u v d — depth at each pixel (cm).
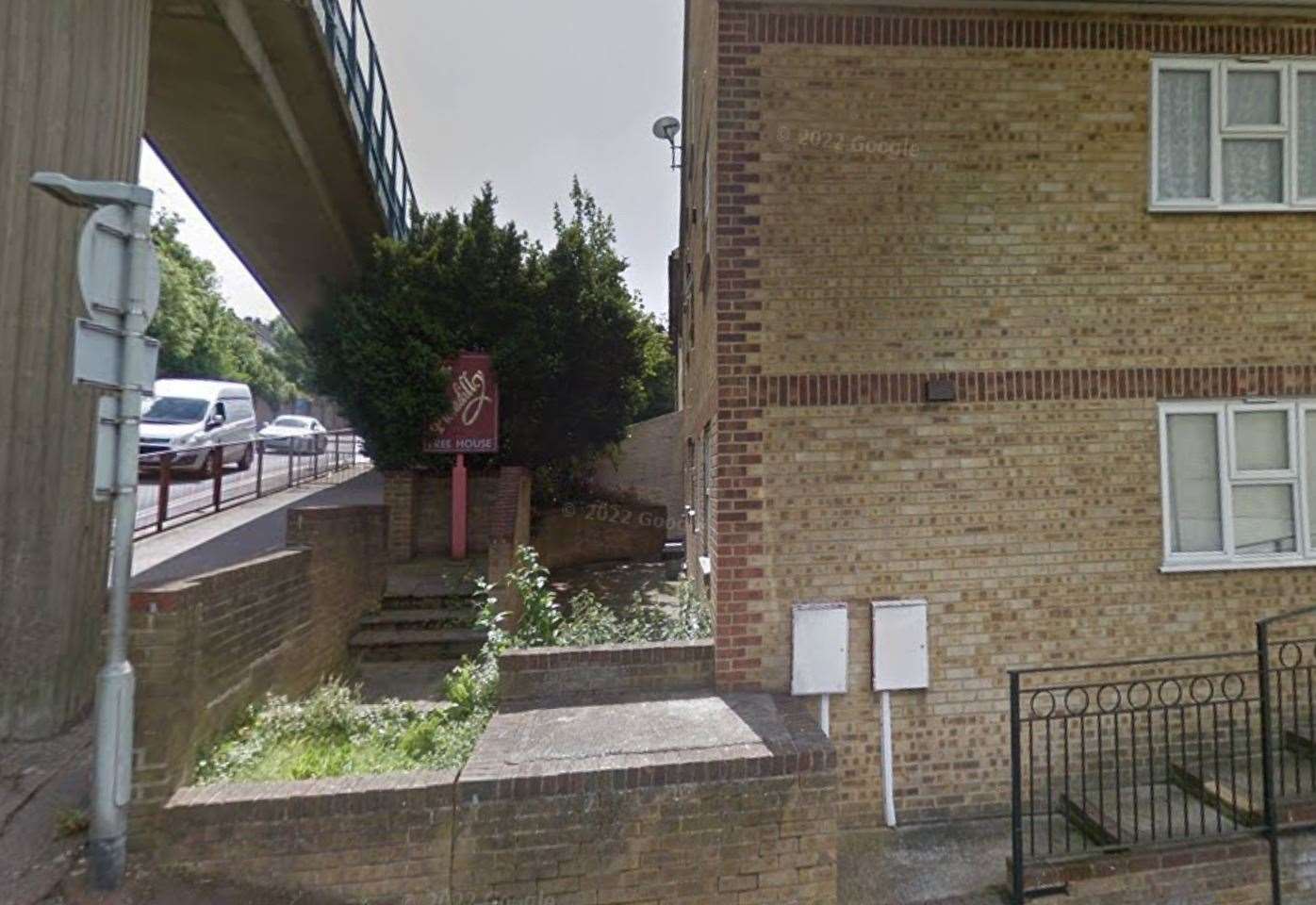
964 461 461
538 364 1072
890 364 460
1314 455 481
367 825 303
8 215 407
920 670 447
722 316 454
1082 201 470
